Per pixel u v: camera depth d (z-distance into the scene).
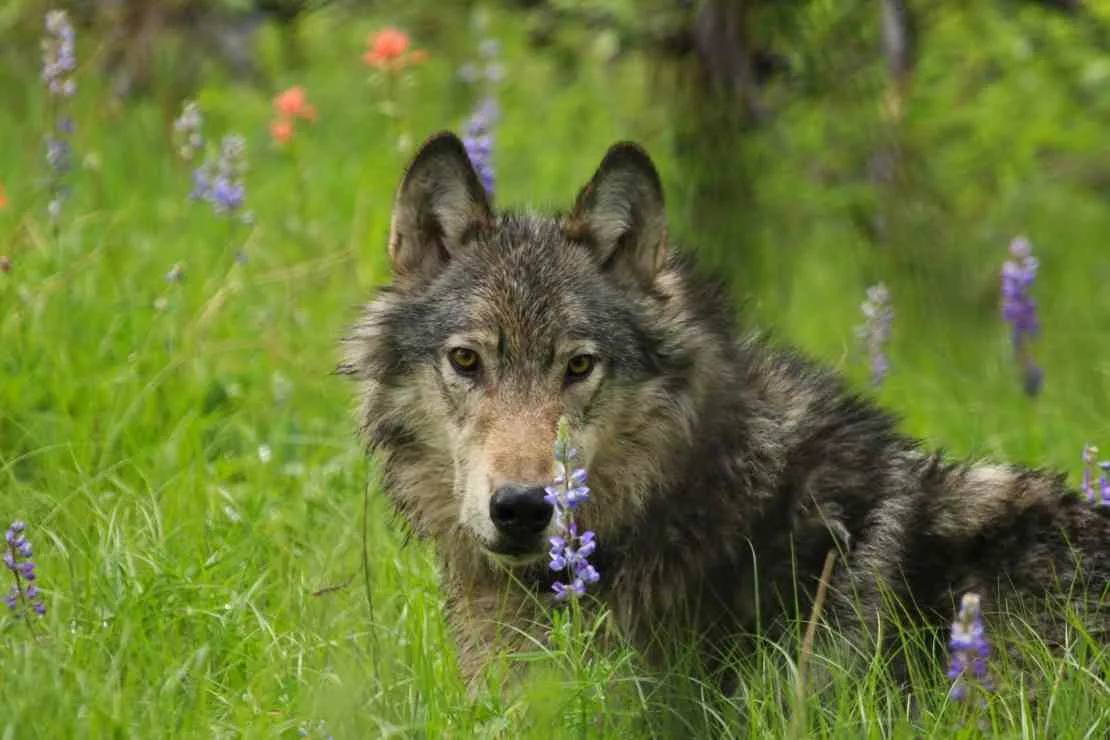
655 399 9.13
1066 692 8.27
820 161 14.75
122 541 9.65
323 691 8.24
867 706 8.34
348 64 22.27
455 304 9.09
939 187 15.70
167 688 8.02
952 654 8.80
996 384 15.01
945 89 15.88
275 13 17.20
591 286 9.12
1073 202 21.33
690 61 13.61
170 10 18.55
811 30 13.72
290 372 12.91
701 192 13.45
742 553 9.09
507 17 19.00
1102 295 18.91
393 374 9.33
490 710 8.22
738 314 10.11
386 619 9.51
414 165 9.42
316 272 14.07
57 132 14.19
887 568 9.15
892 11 14.20
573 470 8.64
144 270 14.06
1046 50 17.02
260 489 11.12
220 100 19.20
